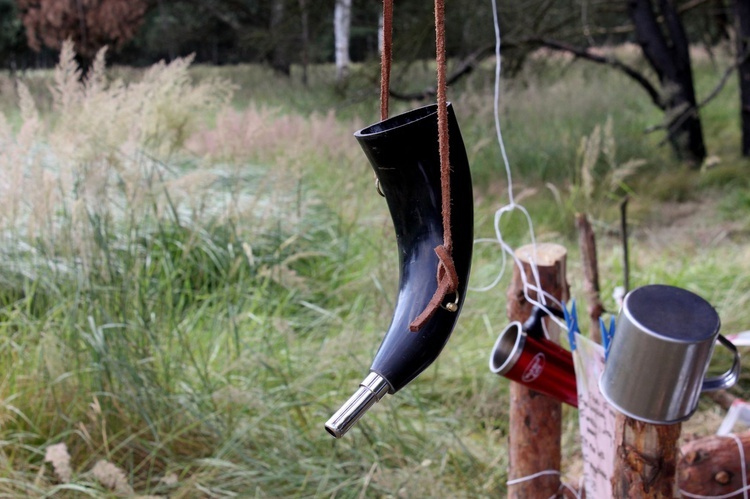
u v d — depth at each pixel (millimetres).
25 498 2793
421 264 1211
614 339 1533
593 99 10922
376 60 9773
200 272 4520
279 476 2945
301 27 14094
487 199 7348
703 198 8258
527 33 9594
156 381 3311
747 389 4102
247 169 6059
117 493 2732
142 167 4398
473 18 9977
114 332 3373
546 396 2152
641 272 5242
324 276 5188
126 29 12352
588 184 5820
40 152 3906
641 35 9672
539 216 6887
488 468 3232
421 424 3492
